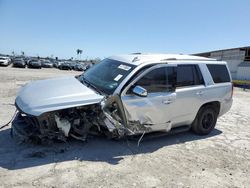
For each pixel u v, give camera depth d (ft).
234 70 135.54
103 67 19.54
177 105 19.06
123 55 20.63
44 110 14.39
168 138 20.59
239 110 35.94
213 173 15.24
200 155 17.72
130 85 16.71
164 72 18.49
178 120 19.63
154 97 17.67
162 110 18.17
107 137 17.76
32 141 16.01
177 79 19.27
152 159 16.26
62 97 15.16
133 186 12.85
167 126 18.93
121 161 15.51
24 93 16.26
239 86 115.65
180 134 21.84
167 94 18.40
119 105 16.20
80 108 15.74
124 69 17.72
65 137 15.99
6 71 86.02
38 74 82.58
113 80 17.21
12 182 12.15
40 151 15.46
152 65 17.90
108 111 16.02
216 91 21.70
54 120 15.02
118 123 16.02
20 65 134.21
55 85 16.93
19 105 15.14
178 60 19.81
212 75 21.84
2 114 23.04
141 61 18.15
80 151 16.12
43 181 12.50
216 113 22.63
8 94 33.42
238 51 141.08
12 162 14.02
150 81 17.67
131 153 16.81
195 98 20.17
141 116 17.25
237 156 18.20
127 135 17.29
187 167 15.67
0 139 16.87
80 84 17.28
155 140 19.83
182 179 14.14
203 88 20.75
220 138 21.83
